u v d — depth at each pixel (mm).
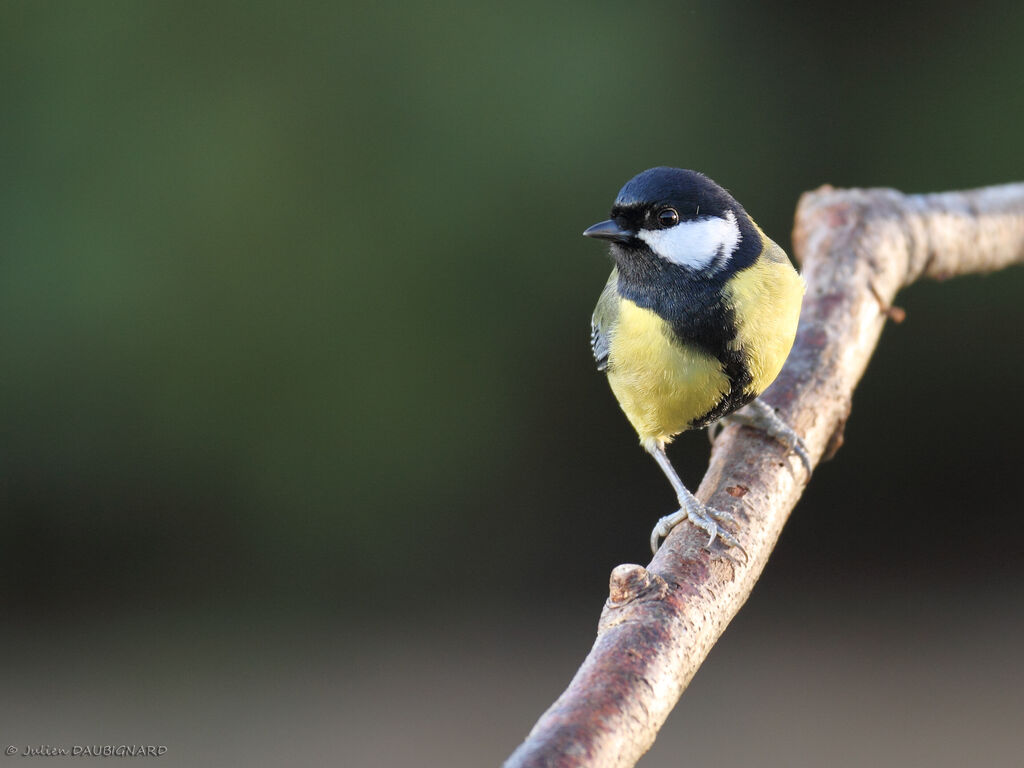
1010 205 10180
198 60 18141
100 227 17984
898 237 9375
